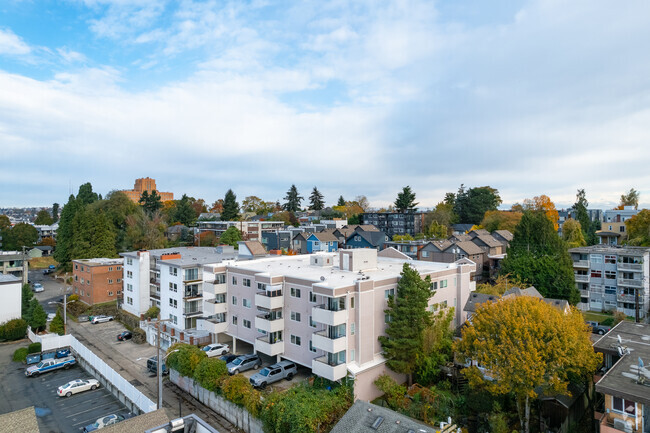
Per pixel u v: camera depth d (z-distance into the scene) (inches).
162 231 4333.2
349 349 1288.1
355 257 1595.7
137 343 2003.0
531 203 4355.3
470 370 1104.2
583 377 1125.1
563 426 1056.8
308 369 1524.4
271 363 1590.8
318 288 1277.1
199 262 2146.9
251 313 1616.6
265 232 4424.2
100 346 1956.2
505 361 1013.8
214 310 1708.9
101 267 2677.2
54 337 1936.5
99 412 1347.2
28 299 2253.9
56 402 1422.2
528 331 1012.5
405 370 1326.3
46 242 4790.8
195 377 1359.5
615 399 807.1
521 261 2217.0
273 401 1122.7
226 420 1270.9
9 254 3147.1
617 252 2174.0
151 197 5206.7
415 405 1193.4
